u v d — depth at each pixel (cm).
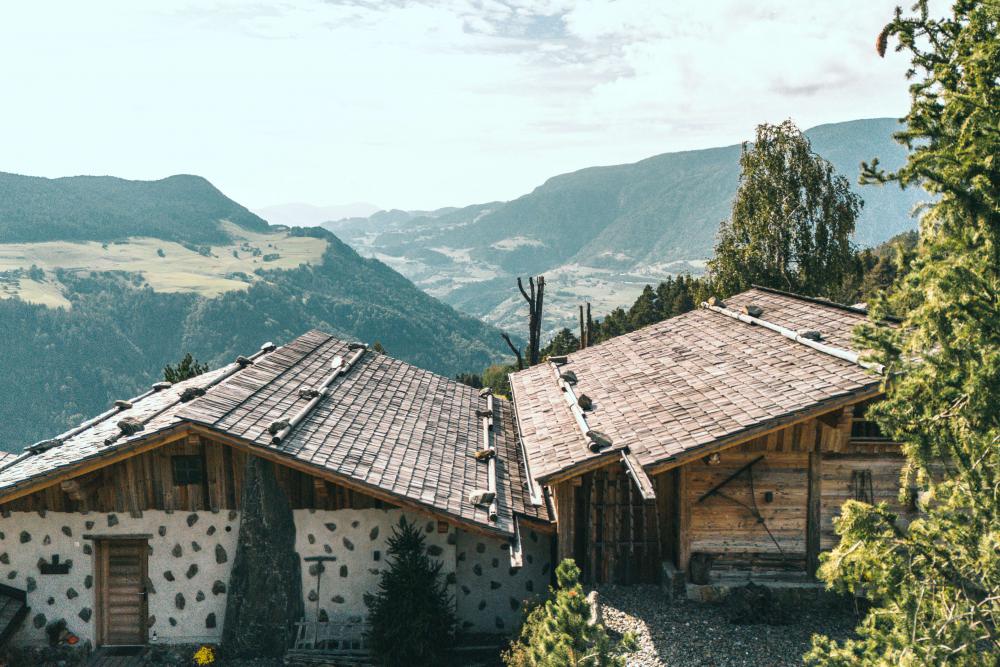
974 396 650
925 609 723
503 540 1346
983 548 664
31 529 1414
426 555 1428
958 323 661
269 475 1378
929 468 734
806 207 4050
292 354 1917
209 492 1402
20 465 1492
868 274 5578
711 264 4331
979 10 670
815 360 1388
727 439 1246
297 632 1391
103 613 1452
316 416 1522
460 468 1567
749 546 1377
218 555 1416
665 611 1319
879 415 741
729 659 1145
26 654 1402
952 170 664
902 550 752
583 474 1438
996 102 659
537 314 4153
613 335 6856
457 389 2275
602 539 1454
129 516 1409
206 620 1423
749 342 1636
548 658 862
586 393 1781
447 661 1371
